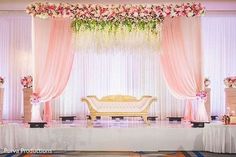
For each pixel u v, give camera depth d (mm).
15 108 12211
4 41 12156
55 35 9477
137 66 12148
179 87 9453
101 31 9445
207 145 9055
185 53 9391
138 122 10711
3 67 12211
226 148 8953
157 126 9516
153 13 9234
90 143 9203
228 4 10430
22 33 12164
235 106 10102
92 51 9523
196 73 9422
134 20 9406
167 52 9461
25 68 12211
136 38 9422
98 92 12148
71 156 8570
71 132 9219
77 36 9438
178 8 9211
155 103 12078
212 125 9008
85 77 12148
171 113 12070
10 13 11602
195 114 9844
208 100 10414
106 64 12164
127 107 10008
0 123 9539
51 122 10734
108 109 9969
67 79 9516
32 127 9258
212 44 12172
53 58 9469
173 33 9430
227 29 12164
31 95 9523
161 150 9211
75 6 9328
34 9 9266
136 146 9203
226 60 12195
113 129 9211
